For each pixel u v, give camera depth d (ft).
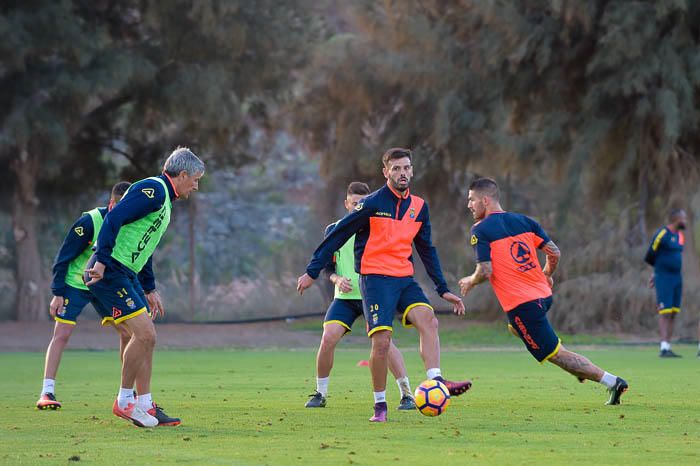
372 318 90.94
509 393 120.37
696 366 176.65
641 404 105.81
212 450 71.31
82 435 80.43
